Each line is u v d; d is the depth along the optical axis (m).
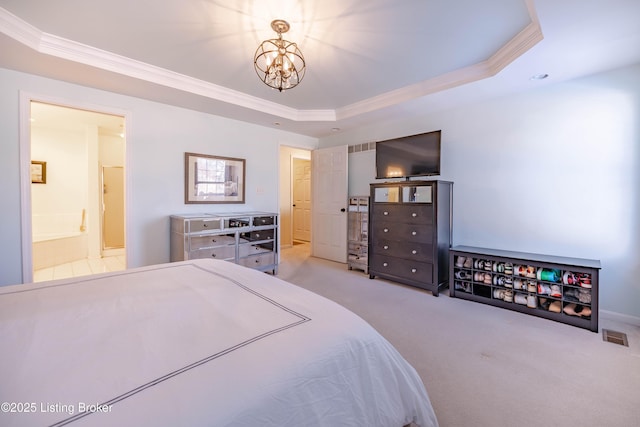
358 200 4.32
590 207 2.63
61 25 2.09
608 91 2.51
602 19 1.73
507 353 1.98
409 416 1.08
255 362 0.78
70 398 0.62
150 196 3.41
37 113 4.04
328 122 4.20
